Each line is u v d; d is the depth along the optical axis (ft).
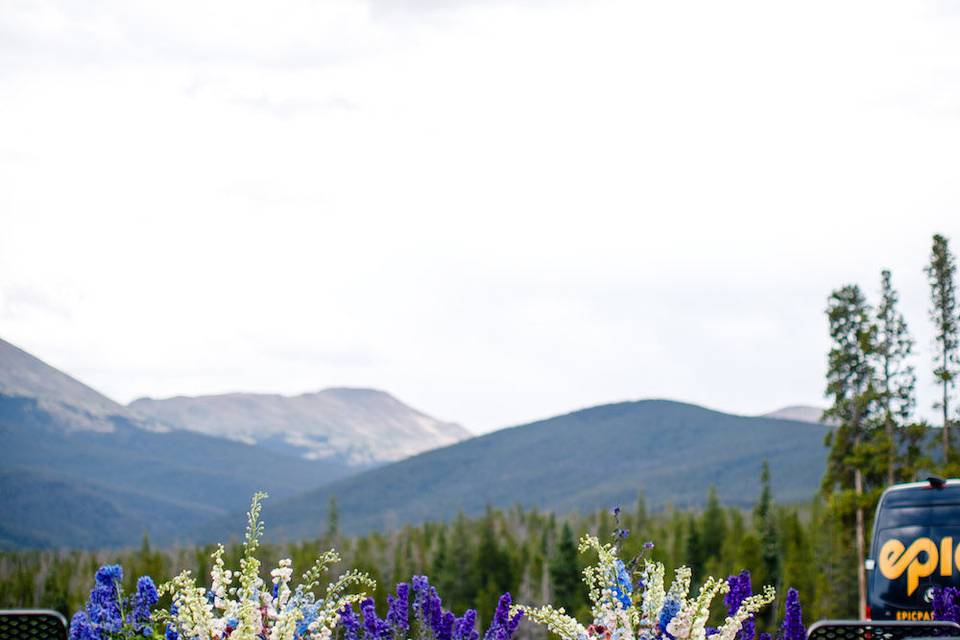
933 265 233.55
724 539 451.12
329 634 24.62
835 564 260.42
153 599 25.32
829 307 241.14
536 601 410.31
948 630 22.63
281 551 459.32
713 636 25.91
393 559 510.17
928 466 224.94
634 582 26.68
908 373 234.99
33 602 513.86
